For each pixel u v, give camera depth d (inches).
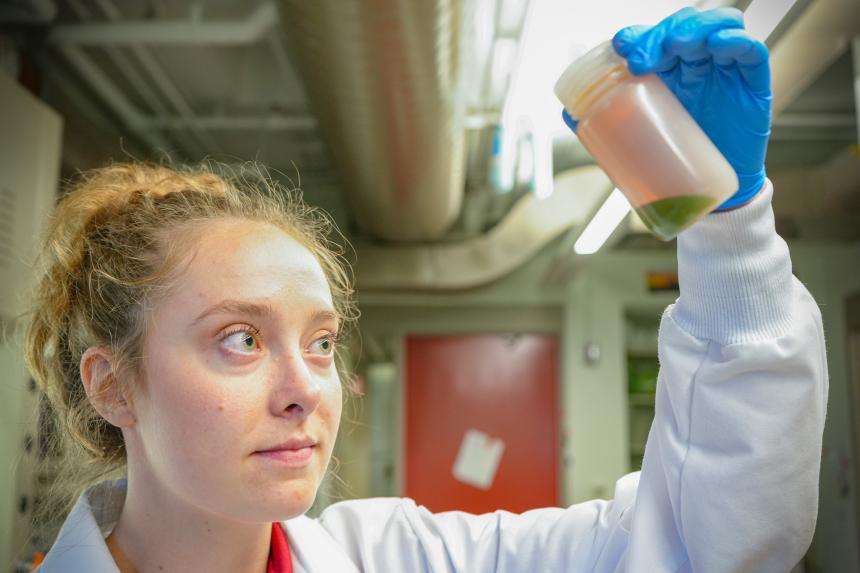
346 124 109.1
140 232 30.2
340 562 35.0
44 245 35.3
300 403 26.8
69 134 130.3
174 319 27.8
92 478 34.9
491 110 134.7
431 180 134.5
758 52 22.2
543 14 82.3
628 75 23.7
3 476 81.1
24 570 79.7
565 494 206.1
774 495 26.0
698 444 27.4
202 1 117.3
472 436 214.5
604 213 126.2
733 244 25.8
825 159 178.2
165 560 30.1
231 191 34.3
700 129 23.4
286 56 130.1
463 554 35.4
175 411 26.9
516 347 217.2
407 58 87.7
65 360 33.4
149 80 142.2
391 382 279.1
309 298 28.6
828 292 198.1
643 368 221.6
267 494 26.4
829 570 194.2
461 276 189.5
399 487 211.9
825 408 27.9
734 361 26.0
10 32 110.5
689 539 27.5
